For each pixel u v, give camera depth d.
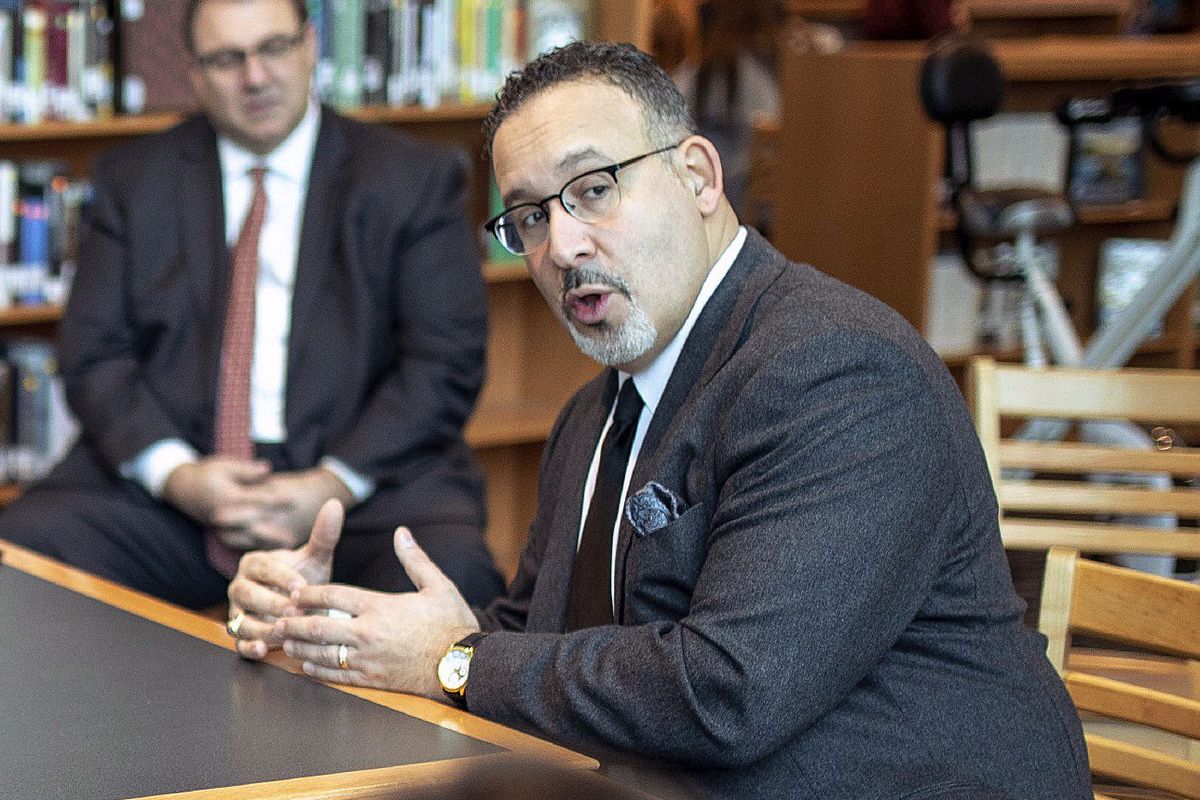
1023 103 5.74
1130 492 2.31
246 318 3.46
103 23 4.07
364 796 1.30
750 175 6.23
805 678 1.57
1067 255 5.88
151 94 4.16
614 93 1.79
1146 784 1.82
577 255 1.78
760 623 1.57
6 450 4.17
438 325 3.42
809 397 1.66
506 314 5.06
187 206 3.48
